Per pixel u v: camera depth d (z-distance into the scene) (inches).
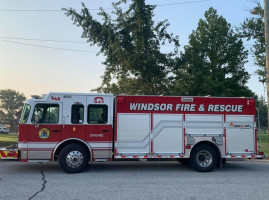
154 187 308.5
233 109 426.3
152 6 765.3
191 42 978.7
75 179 349.7
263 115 2470.5
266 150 720.3
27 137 387.2
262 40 926.4
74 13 760.3
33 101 394.0
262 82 922.7
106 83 854.5
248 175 388.2
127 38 762.2
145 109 408.8
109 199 258.8
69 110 397.4
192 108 418.0
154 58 748.0
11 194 274.5
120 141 400.5
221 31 996.6
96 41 765.9
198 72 876.0
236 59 979.9
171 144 410.3
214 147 423.2
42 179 348.5
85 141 395.2
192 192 286.8
